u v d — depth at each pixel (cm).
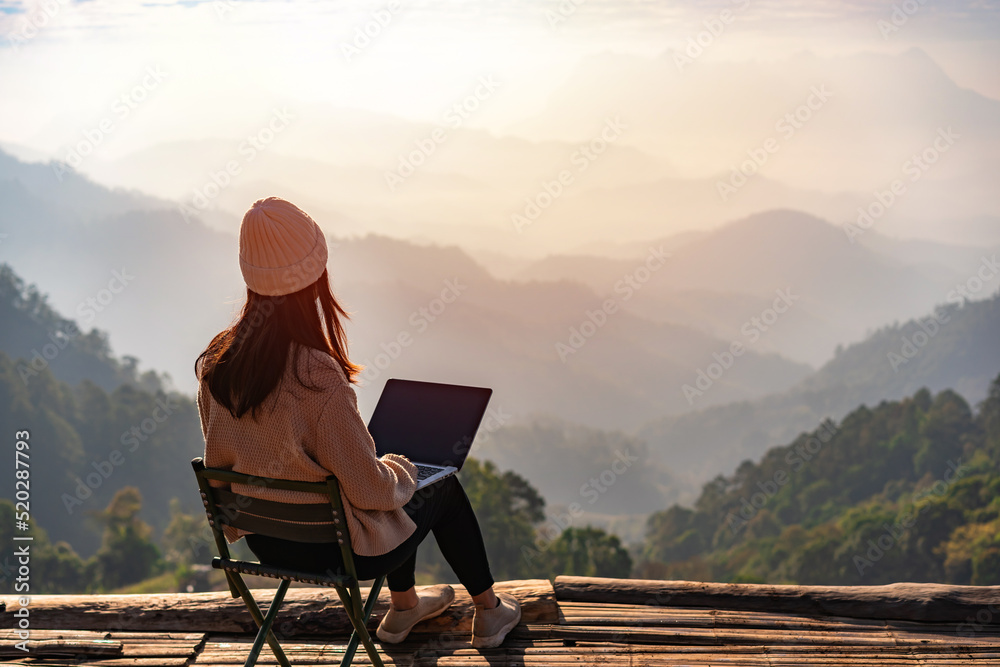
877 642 194
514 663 184
